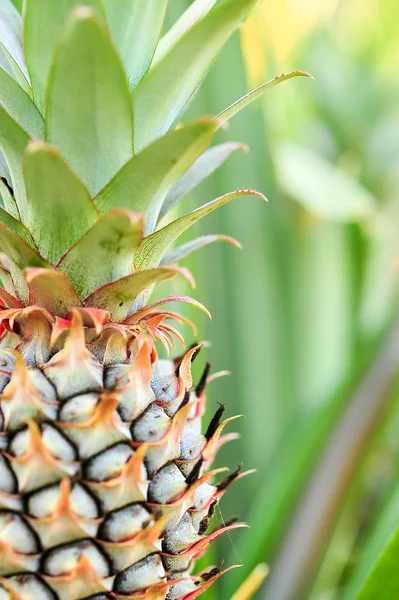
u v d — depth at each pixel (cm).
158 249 63
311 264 111
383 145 120
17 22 65
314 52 127
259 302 100
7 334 63
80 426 60
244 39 97
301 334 109
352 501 96
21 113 63
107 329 62
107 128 61
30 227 62
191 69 62
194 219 64
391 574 67
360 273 110
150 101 62
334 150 124
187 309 79
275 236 104
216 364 95
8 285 64
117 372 62
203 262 93
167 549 62
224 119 64
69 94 60
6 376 62
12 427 60
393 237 116
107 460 60
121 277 62
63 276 60
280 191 105
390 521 73
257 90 63
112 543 60
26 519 60
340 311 111
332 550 93
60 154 60
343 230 109
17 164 62
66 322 60
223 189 95
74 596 60
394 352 85
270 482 87
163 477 62
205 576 65
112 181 61
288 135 122
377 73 129
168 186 63
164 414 62
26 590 60
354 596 71
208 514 65
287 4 126
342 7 144
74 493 60
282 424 101
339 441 82
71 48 59
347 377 85
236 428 96
